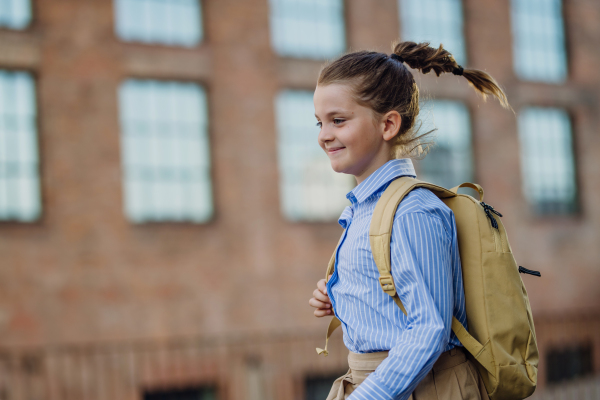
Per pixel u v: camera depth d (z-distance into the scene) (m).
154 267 8.64
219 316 8.91
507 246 1.41
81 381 8.03
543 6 12.25
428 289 1.27
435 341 1.22
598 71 12.45
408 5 10.90
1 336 7.70
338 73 1.44
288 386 9.08
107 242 8.40
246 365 8.52
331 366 9.38
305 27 10.07
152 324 8.52
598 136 12.30
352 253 1.42
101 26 8.65
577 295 11.55
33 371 7.80
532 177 11.70
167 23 9.16
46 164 8.20
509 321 1.36
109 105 8.59
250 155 9.41
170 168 9.08
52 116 8.28
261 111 9.52
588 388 7.55
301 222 9.66
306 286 9.52
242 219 9.25
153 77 8.96
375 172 1.44
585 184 12.08
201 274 8.89
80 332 8.11
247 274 9.17
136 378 8.33
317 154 10.02
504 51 11.60
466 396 1.35
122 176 8.59
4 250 7.87
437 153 10.91
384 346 1.34
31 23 8.30
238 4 9.53
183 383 8.59
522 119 11.67
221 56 9.35
